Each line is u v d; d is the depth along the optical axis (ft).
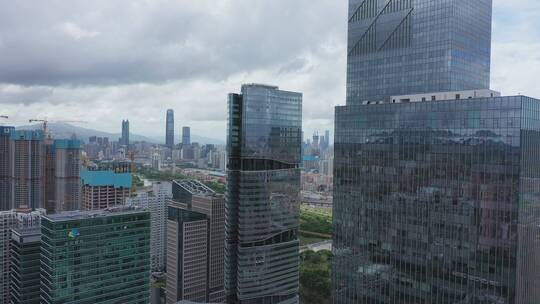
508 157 532.32
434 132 602.85
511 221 530.68
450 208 588.09
